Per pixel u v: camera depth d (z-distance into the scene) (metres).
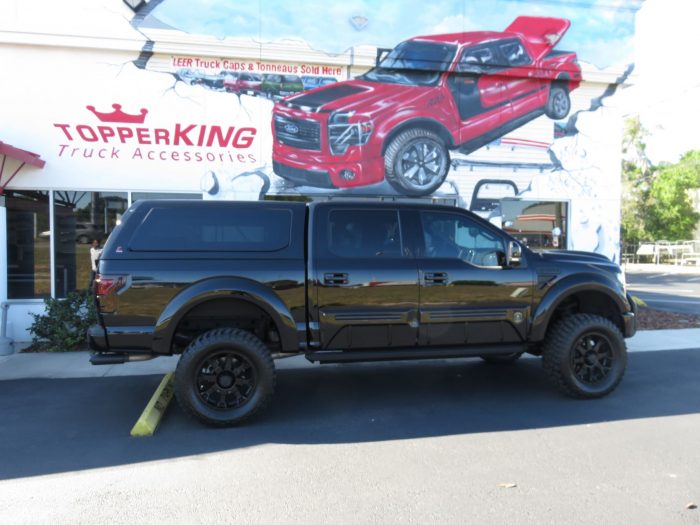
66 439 4.58
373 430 4.75
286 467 3.96
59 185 9.26
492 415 5.13
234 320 5.39
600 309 6.08
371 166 10.41
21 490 3.60
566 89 11.33
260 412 5.12
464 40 10.59
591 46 11.24
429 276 5.27
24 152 8.30
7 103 9.02
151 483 3.70
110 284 4.73
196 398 4.76
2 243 8.54
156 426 4.84
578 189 11.49
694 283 21.48
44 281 9.29
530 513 3.23
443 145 10.73
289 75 10.02
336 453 4.22
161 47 9.36
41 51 9.10
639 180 40.25
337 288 5.11
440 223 5.50
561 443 4.39
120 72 9.39
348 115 10.26
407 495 3.49
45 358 7.67
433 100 10.61
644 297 15.37
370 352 5.24
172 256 4.89
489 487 3.59
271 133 9.99
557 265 5.63
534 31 10.93
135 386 6.28
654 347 8.30
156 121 9.55
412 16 10.30
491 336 5.46
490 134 10.95
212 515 3.24
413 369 7.05
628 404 5.46
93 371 6.95
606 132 11.59
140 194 9.59
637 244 40.66
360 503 3.38
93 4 9.12
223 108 9.80
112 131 9.41
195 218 5.06
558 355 5.51
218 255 4.98
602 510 3.27
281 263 5.06
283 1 9.80
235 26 9.67
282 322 5.00
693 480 3.69
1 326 8.48
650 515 3.21
